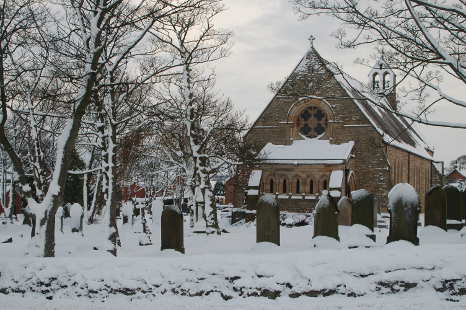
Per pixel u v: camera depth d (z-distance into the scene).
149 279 10.98
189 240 26.98
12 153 15.16
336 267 10.76
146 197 64.31
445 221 20.86
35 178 23.86
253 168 48.75
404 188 16.44
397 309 9.71
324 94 52.81
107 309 10.24
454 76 15.45
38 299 11.06
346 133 52.31
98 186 36.28
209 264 11.05
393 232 16.47
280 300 10.36
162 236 17.42
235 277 10.78
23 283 11.45
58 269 11.48
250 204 47.59
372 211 19.92
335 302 10.13
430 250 11.44
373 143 31.92
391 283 10.52
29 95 21.28
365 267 10.72
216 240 26.55
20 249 18.77
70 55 20.62
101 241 19.70
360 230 19.50
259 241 18.23
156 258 11.78
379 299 10.25
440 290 10.41
